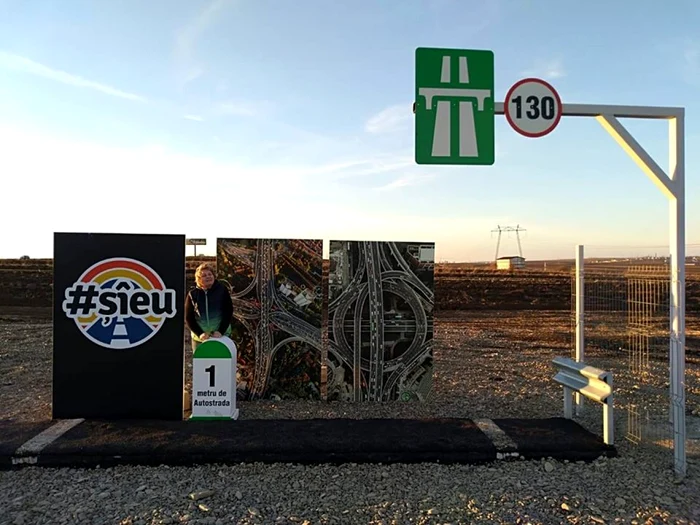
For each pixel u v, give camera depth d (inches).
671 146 191.9
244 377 278.4
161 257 232.4
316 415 250.7
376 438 193.3
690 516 147.6
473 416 247.3
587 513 148.6
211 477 170.6
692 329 587.2
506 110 198.5
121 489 161.8
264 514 147.1
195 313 232.1
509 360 391.5
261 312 278.8
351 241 279.4
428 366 279.9
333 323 278.1
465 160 198.2
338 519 144.4
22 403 260.5
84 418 225.6
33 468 176.6
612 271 255.0
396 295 279.9
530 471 177.6
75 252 230.5
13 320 641.0
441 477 172.2
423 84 198.4
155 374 229.6
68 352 228.7
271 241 279.4
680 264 183.5
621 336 436.5
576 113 197.3
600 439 196.1
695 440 209.6
